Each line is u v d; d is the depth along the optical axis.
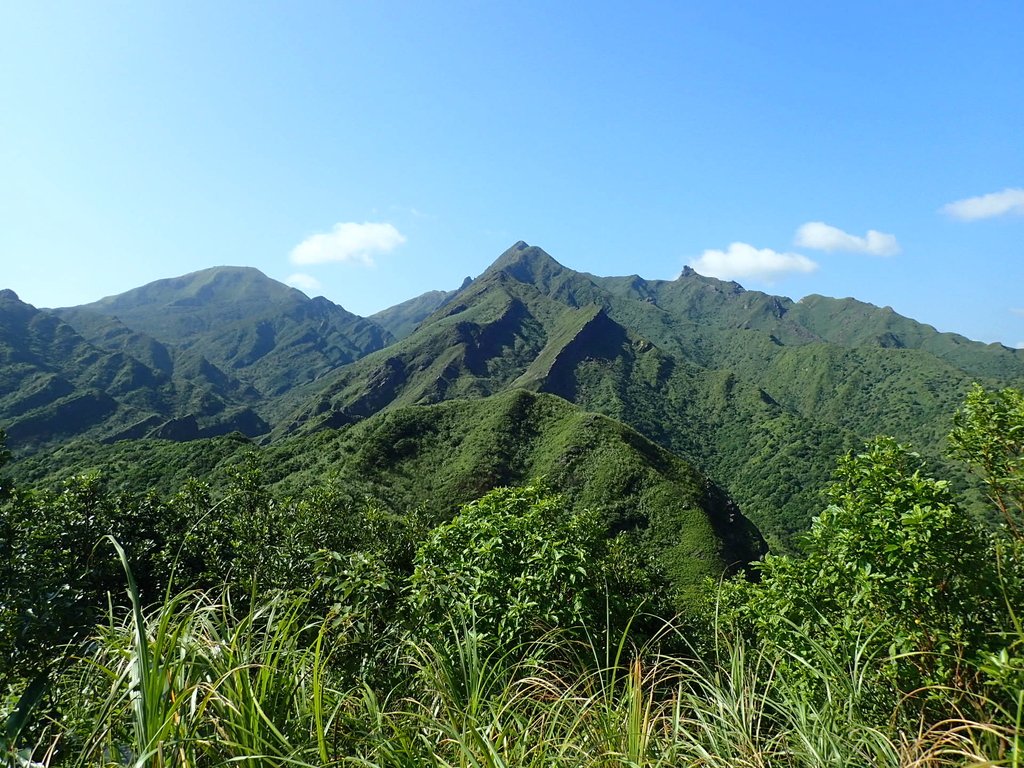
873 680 3.97
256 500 18.72
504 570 5.67
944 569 4.23
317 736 2.29
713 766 2.57
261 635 3.33
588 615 5.10
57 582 5.88
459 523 6.56
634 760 2.56
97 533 13.46
